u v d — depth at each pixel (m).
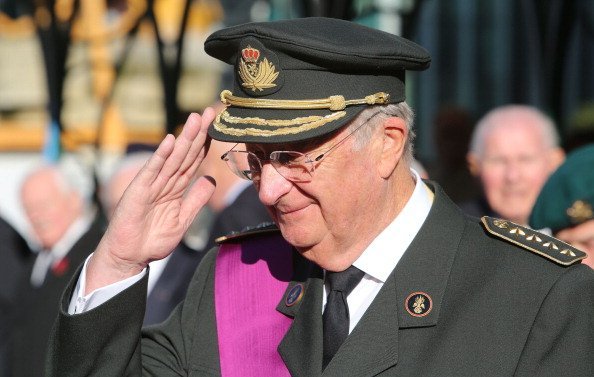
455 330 9.27
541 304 9.23
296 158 9.14
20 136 25.59
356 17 18.80
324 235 9.45
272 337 10.00
